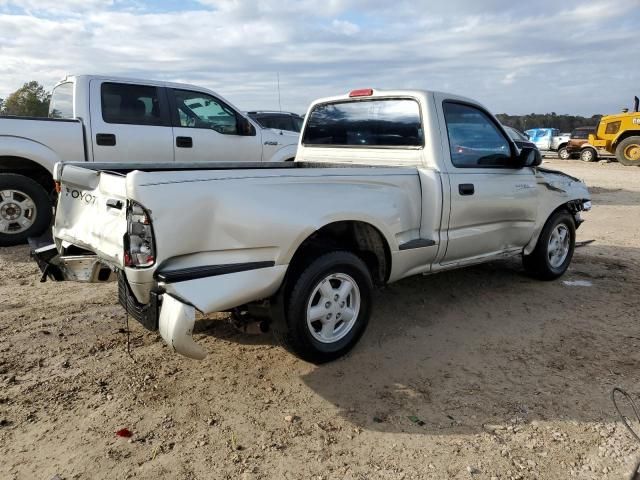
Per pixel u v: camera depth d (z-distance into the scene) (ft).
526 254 17.78
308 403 10.66
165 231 9.43
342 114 16.78
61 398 10.64
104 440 9.37
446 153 14.56
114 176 10.02
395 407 10.56
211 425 9.87
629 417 10.31
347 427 9.89
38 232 22.25
